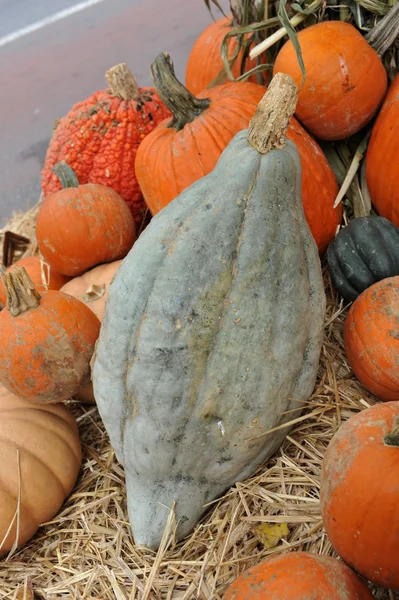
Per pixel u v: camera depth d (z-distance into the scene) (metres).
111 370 0.89
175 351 0.86
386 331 0.94
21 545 0.98
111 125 1.28
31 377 0.95
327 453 0.81
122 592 0.90
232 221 0.86
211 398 0.87
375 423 0.79
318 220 1.10
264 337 0.87
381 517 0.75
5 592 0.93
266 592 0.76
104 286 1.13
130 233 1.18
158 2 2.41
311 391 0.95
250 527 0.92
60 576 0.94
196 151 1.07
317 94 1.07
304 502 0.92
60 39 2.33
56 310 0.96
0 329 0.96
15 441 0.97
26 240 1.43
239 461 0.92
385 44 1.11
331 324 1.08
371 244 1.05
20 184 1.84
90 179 1.31
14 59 2.26
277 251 0.87
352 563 0.80
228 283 0.86
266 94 0.86
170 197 1.09
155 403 0.87
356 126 1.11
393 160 1.07
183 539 0.94
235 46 1.31
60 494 0.99
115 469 1.03
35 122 1.98
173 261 0.86
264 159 0.87
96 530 0.97
